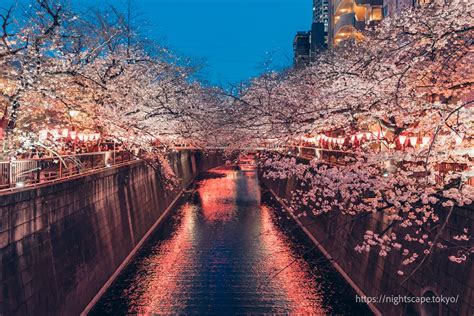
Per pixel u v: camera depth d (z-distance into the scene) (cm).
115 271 2139
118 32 2247
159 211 3562
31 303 1292
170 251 2547
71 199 1691
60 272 1515
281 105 1983
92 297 1786
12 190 1305
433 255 1296
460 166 1318
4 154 1473
